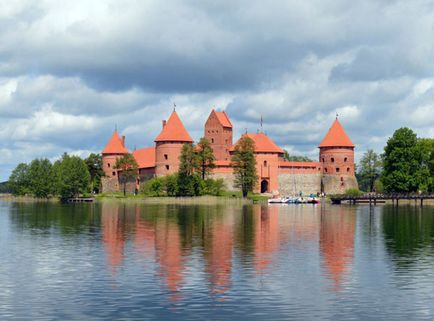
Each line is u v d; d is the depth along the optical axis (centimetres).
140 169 15762
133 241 4853
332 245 4612
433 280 3262
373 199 11912
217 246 4538
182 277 3316
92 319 2564
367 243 4750
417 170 11794
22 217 7712
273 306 2745
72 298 2875
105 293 2961
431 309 2714
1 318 2578
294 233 5500
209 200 12381
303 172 15075
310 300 2845
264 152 14700
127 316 2602
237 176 13312
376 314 2641
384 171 12062
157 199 12862
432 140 12812
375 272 3475
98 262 3791
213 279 3262
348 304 2784
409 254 4153
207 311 2667
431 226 6262
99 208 10112
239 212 8800
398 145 11800
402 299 2872
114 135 16825
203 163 13312
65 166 14112
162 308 2711
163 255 4072
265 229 5888
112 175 16625
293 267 3616
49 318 2580
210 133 17050
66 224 6500
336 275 3384
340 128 15312
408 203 11738
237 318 2575
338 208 10181
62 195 14188
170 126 14950
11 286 3111
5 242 4803
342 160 15062
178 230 5769
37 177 15212
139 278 3288
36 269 3556
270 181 14662
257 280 3241
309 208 10162
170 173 14575
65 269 3553
